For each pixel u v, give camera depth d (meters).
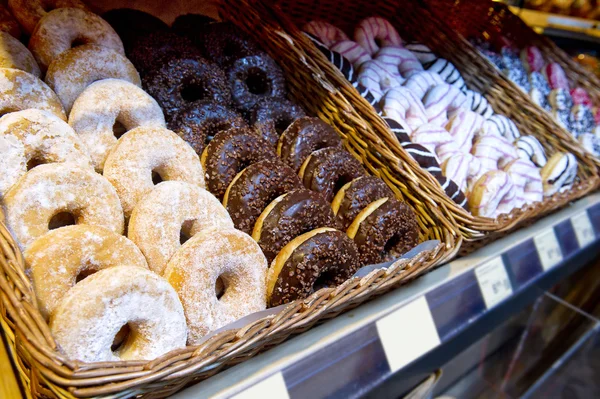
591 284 1.03
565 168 0.86
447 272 0.65
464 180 0.77
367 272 0.57
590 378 0.87
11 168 0.49
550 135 0.92
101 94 0.57
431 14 0.95
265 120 0.68
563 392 0.85
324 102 0.73
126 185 0.54
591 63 1.30
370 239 0.62
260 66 0.73
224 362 0.48
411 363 0.59
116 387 0.41
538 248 0.76
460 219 0.66
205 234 0.52
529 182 0.84
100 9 0.70
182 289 0.50
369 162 0.72
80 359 0.43
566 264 0.82
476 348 0.82
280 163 0.62
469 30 1.06
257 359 0.51
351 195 0.64
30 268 0.45
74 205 0.50
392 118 0.75
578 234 0.82
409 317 0.59
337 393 0.52
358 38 0.88
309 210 0.59
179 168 0.58
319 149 0.68
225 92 0.68
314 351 0.53
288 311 0.50
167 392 0.46
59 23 0.60
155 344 0.47
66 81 0.58
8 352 0.54
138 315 0.45
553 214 0.83
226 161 0.60
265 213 0.58
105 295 0.44
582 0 1.15
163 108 0.64
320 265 0.56
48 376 0.40
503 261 0.70
